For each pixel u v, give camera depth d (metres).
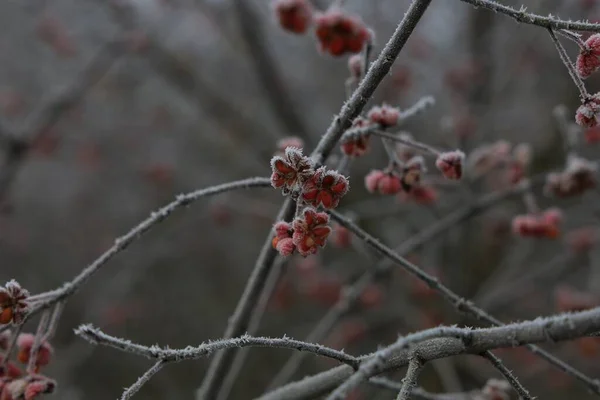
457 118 5.14
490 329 1.60
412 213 5.32
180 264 8.05
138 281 7.29
